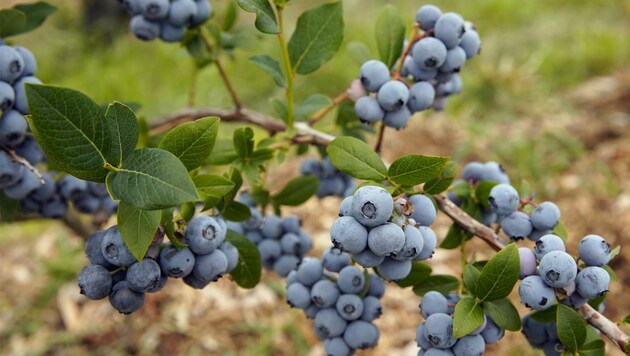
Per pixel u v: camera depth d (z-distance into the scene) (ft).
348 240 1.19
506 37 6.52
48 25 7.11
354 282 1.47
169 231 1.27
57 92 1.09
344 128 1.86
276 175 4.34
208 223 1.29
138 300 1.28
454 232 1.52
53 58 6.44
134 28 1.76
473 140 4.82
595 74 5.79
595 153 4.63
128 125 1.14
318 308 1.55
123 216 1.17
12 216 1.82
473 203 1.60
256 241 1.69
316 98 1.74
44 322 3.53
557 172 4.46
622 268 3.55
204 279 1.34
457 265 3.66
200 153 1.24
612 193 4.14
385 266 1.29
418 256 1.28
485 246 3.75
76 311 3.55
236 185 1.48
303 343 3.31
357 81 1.56
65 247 4.00
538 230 1.45
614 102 5.24
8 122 1.48
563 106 5.26
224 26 1.99
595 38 6.11
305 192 1.70
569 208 4.09
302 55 1.61
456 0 7.18
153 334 3.38
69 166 1.13
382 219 1.18
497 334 1.36
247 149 1.63
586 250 1.31
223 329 3.41
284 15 6.98
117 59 6.36
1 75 1.45
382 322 3.39
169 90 5.73
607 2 6.97
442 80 1.57
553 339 1.47
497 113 5.28
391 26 1.59
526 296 1.28
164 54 6.14
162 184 1.11
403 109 1.53
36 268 3.94
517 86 5.50
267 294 3.60
